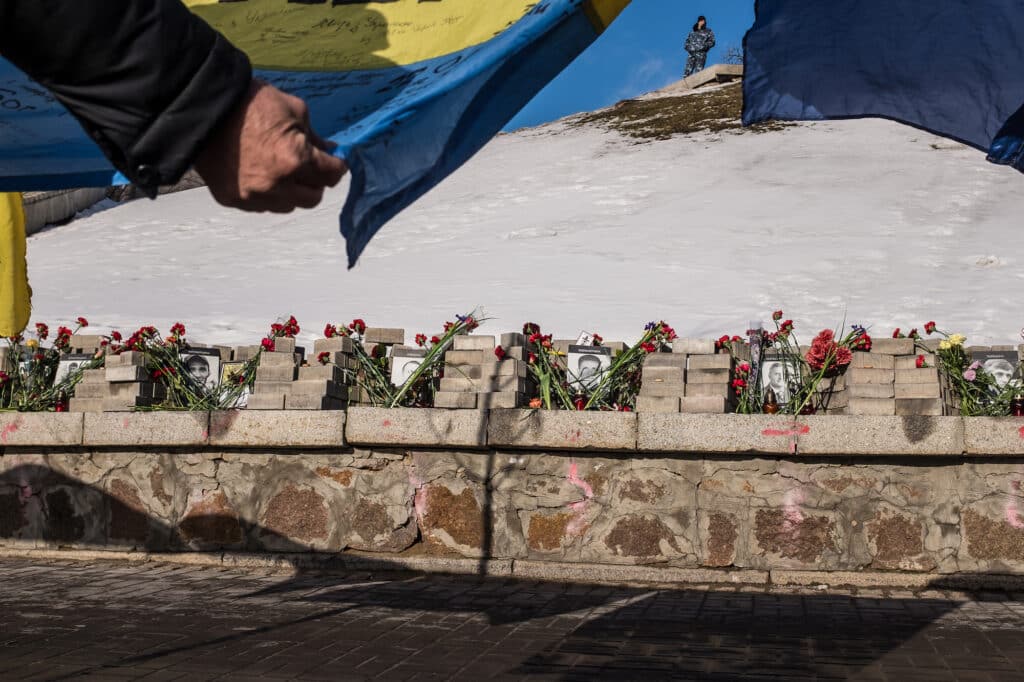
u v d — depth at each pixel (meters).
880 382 7.96
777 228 24.52
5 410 9.55
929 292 18.22
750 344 8.46
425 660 5.48
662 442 7.95
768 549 7.89
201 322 16.50
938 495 7.70
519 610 6.94
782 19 3.69
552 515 8.23
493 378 8.50
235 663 5.39
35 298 20.78
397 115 2.46
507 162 36.81
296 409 8.63
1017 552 7.55
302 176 1.52
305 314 17.16
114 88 1.42
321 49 3.07
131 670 5.21
